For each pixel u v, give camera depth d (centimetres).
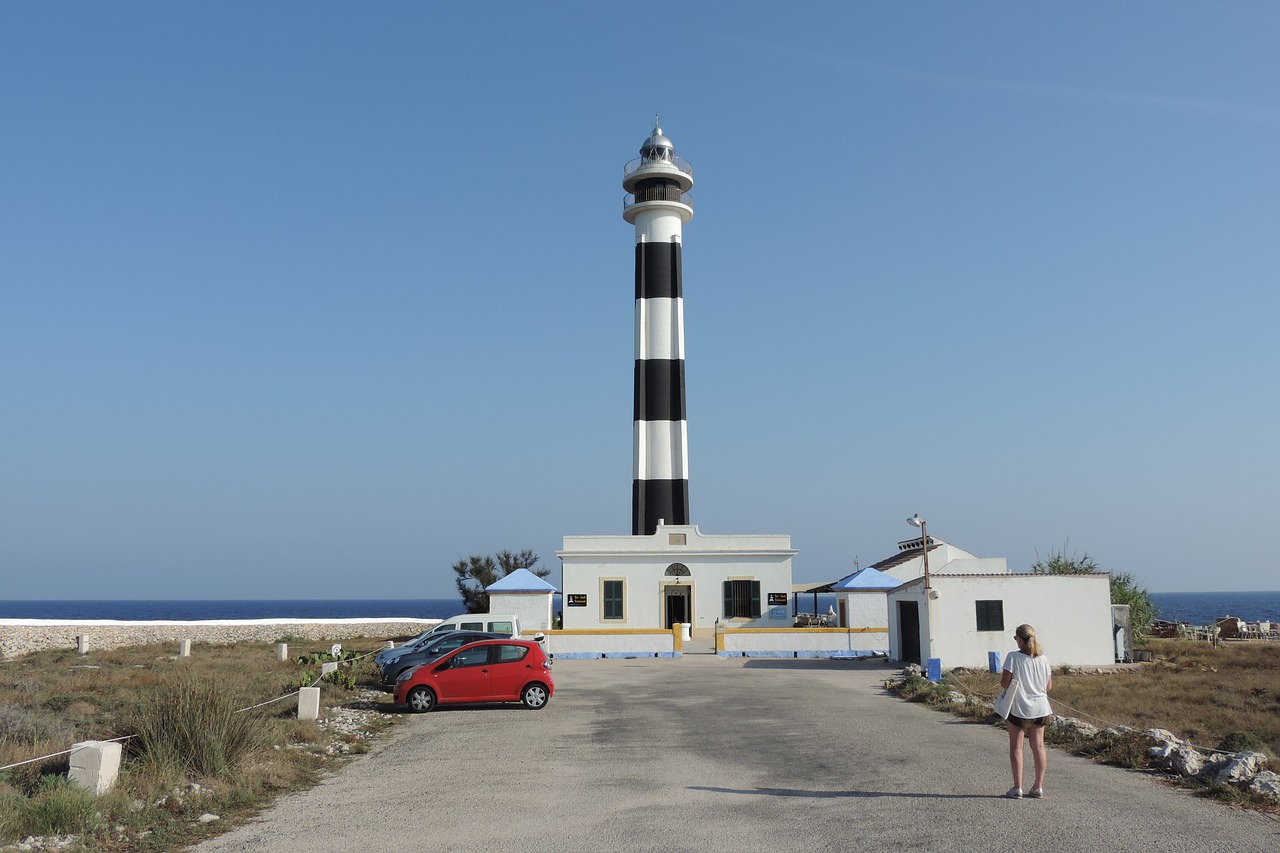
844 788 1268
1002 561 4262
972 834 1013
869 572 4250
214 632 5306
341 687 2608
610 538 4325
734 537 4328
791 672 3119
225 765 1420
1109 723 2066
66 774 1287
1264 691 2677
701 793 1259
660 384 4825
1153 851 945
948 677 2841
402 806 1234
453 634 2775
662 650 3772
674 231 4994
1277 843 970
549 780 1380
